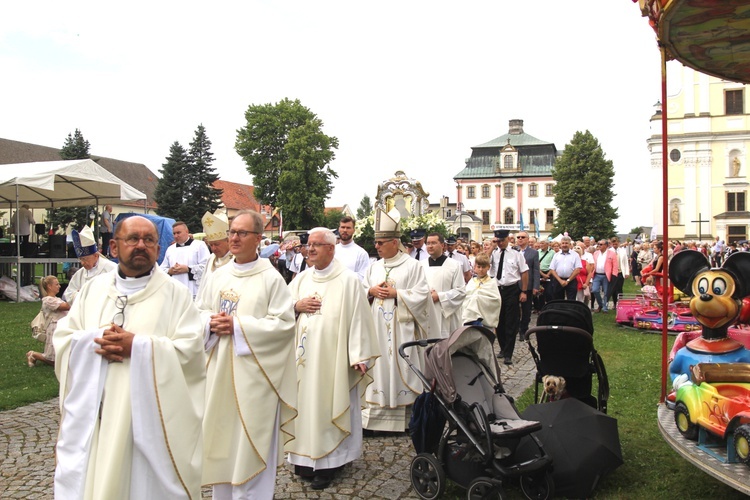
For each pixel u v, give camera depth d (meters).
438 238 8.05
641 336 12.07
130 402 3.05
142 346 3.07
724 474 3.78
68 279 20.38
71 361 3.10
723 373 4.41
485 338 4.95
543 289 15.34
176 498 3.12
